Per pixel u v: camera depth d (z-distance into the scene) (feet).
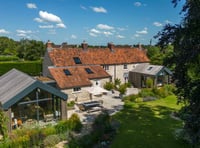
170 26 45.11
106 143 62.49
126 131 72.13
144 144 61.93
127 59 166.61
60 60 137.18
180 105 106.52
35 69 208.54
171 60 45.88
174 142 62.85
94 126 71.82
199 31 39.47
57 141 63.57
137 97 118.01
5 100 70.64
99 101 108.37
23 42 352.08
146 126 76.84
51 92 79.30
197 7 38.75
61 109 82.79
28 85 73.92
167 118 85.92
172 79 47.14
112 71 157.38
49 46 141.69
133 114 92.02
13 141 57.93
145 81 154.81
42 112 84.79
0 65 193.57
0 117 65.16
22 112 81.00
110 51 165.37
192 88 42.06
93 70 138.72
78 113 95.76
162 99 121.08
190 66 42.91
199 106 38.50
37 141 60.90
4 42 373.81
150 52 203.41
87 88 120.88
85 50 154.40
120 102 114.42
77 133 70.38
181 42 41.86
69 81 119.65
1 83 89.61
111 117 85.51
